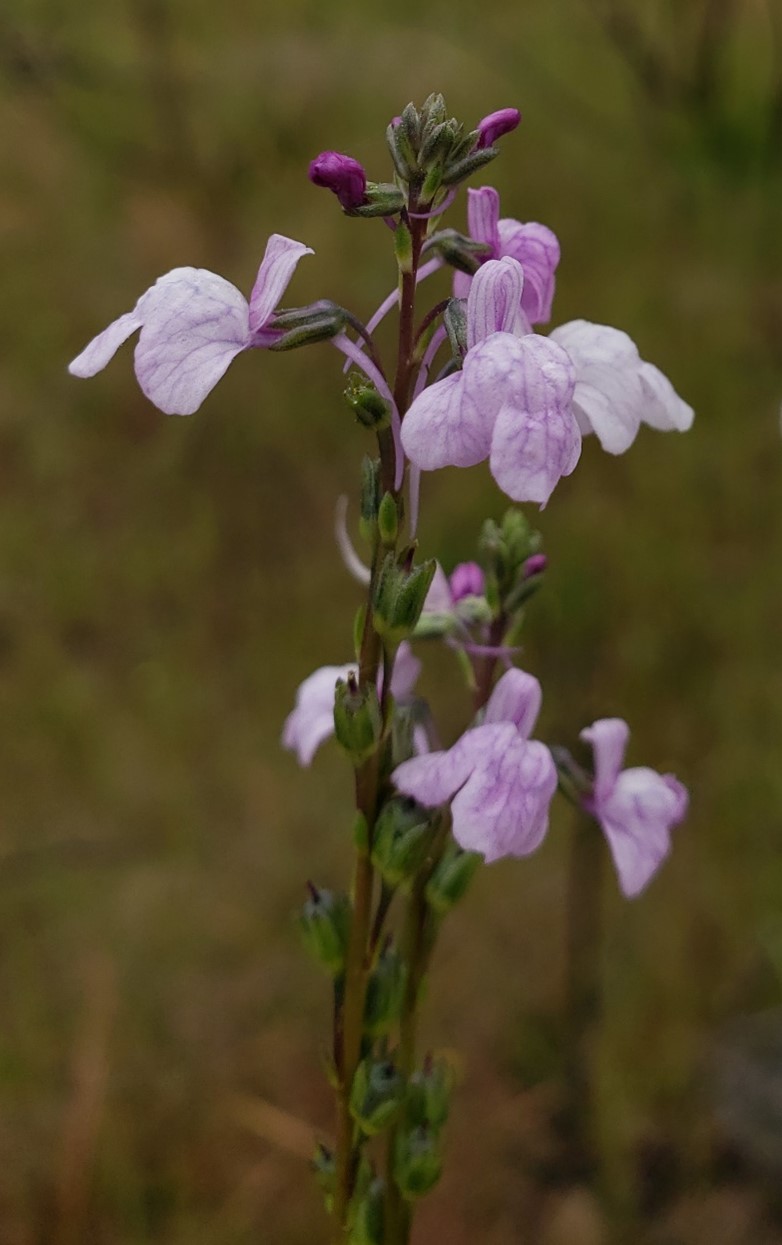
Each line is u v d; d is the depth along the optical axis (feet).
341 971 0.56
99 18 1.76
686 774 1.06
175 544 1.35
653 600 1.20
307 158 1.64
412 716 0.57
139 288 1.54
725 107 1.55
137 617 1.28
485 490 1.31
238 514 1.38
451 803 0.55
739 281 1.51
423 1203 0.81
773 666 1.13
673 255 1.55
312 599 1.29
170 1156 0.82
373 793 0.55
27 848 1.04
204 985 0.94
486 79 1.75
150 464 1.43
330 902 0.56
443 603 0.59
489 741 0.54
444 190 0.54
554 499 1.31
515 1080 0.88
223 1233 0.78
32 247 1.59
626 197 1.60
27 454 1.43
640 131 1.65
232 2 1.80
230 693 1.21
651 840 0.58
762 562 1.23
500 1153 0.84
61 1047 0.88
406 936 0.57
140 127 1.65
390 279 1.46
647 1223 0.80
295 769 1.14
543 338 0.52
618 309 1.47
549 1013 0.91
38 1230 0.76
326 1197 0.58
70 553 1.34
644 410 0.56
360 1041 0.57
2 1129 0.82
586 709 1.05
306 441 1.43
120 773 1.13
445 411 0.52
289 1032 0.91
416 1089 0.57
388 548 0.54
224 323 0.53
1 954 0.95
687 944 0.95
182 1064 0.88
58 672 1.22
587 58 1.81
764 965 0.93
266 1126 0.78
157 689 1.21
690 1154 0.84
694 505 1.30
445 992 0.94
